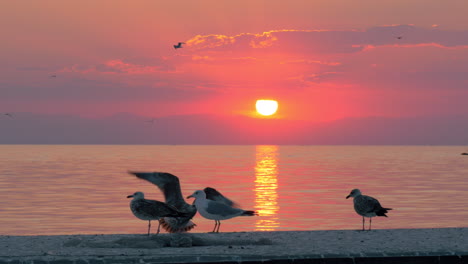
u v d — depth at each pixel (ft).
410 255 37.24
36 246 41.39
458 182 228.22
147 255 36.06
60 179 236.22
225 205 44.52
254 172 300.61
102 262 34.55
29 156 609.42
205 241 42.78
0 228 101.14
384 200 155.63
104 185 205.05
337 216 120.67
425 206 140.67
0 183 211.82
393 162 470.39
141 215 42.68
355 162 468.75
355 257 36.58
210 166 373.61
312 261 36.11
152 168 329.11
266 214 123.85
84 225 104.99
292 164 421.18
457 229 49.98
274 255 36.06
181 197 44.27
